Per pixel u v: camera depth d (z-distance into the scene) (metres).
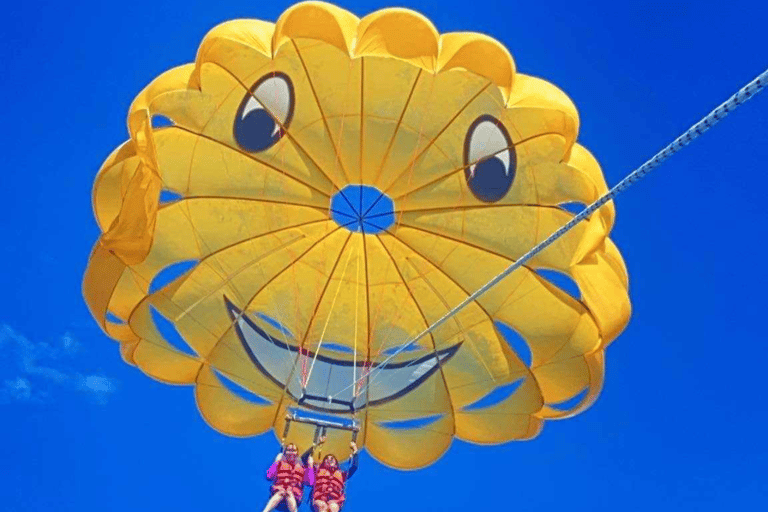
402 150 15.52
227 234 15.66
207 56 14.08
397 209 16.00
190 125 14.80
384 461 16.05
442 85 14.86
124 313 14.95
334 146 15.56
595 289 14.72
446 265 15.95
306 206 15.91
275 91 14.94
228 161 15.30
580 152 14.76
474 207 15.56
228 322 15.88
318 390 16.17
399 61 14.69
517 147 14.97
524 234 15.29
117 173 14.27
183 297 15.55
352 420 15.61
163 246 15.23
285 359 16.27
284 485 14.38
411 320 16.36
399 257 16.31
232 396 15.98
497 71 13.27
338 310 16.52
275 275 16.16
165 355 15.49
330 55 14.70
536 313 15.45
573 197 14.67
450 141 15.31
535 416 15.65
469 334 16.00
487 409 15.91
